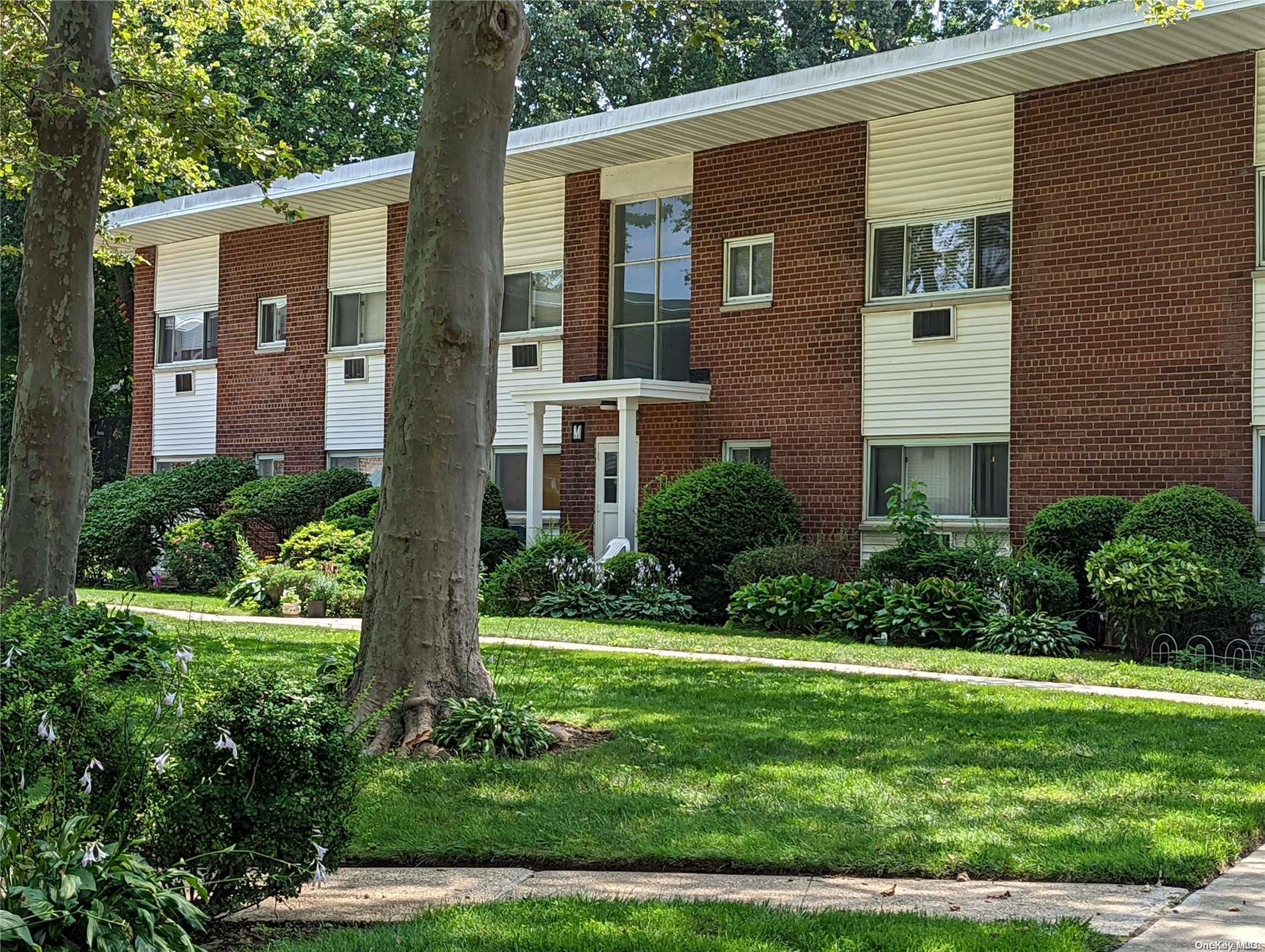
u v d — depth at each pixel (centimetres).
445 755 844
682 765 811
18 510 1254
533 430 2144
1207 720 981
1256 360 1576
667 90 3478
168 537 2416
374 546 915
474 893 565
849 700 1067
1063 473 1727
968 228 1834
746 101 1867
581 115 3459
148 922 437
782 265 2003
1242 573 1496
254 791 514
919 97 1809
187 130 1416
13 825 469
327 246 2627
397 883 585
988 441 1808
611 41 3469
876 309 1902
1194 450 1620
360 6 3067
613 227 2241
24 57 1375
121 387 3872
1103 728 939
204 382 2848
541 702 1048
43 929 420
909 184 1886
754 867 598
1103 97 1705
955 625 1543
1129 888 554
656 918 507
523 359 2328
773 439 2006
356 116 3250
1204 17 1484
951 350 1834
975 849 602
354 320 2597
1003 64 1659
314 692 542
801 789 739
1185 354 1630
